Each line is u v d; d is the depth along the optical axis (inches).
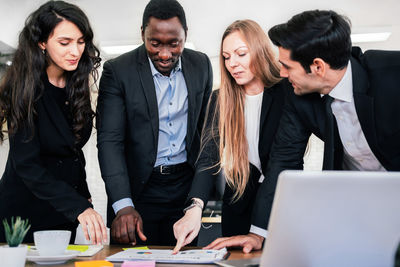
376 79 51.5
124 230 55.5
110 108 67.2
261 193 58.8
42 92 60.0
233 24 65.7
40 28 58.0
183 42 64.3
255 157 71.7
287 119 60.9
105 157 64.2
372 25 176.6
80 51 60.0
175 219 72.6
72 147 63.8
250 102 69.8
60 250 43.4
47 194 56.8
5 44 145.1
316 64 49.6
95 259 45.6
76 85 64.2
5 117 58.9
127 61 69.9
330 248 29.9
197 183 65.7
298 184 28.5
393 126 50.7
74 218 55.4
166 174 71.1
